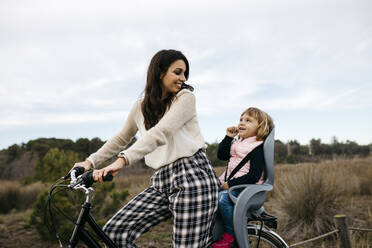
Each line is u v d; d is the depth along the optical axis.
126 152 1.32
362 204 5.07
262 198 1.69
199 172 1.53
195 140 1.59
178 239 1.43
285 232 4.05
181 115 1.49
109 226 1.59
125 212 1.62
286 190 4.61
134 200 1.67
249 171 1.79
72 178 1.38
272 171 1.74
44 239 4.18
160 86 1.58
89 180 1.30
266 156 1.74
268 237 1.81
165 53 1.56
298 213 4.17
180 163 1.52
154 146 1.40
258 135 1.94
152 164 1.61
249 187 1.64
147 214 1.63
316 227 3.98
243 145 1.97
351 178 6.27
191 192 1.45
